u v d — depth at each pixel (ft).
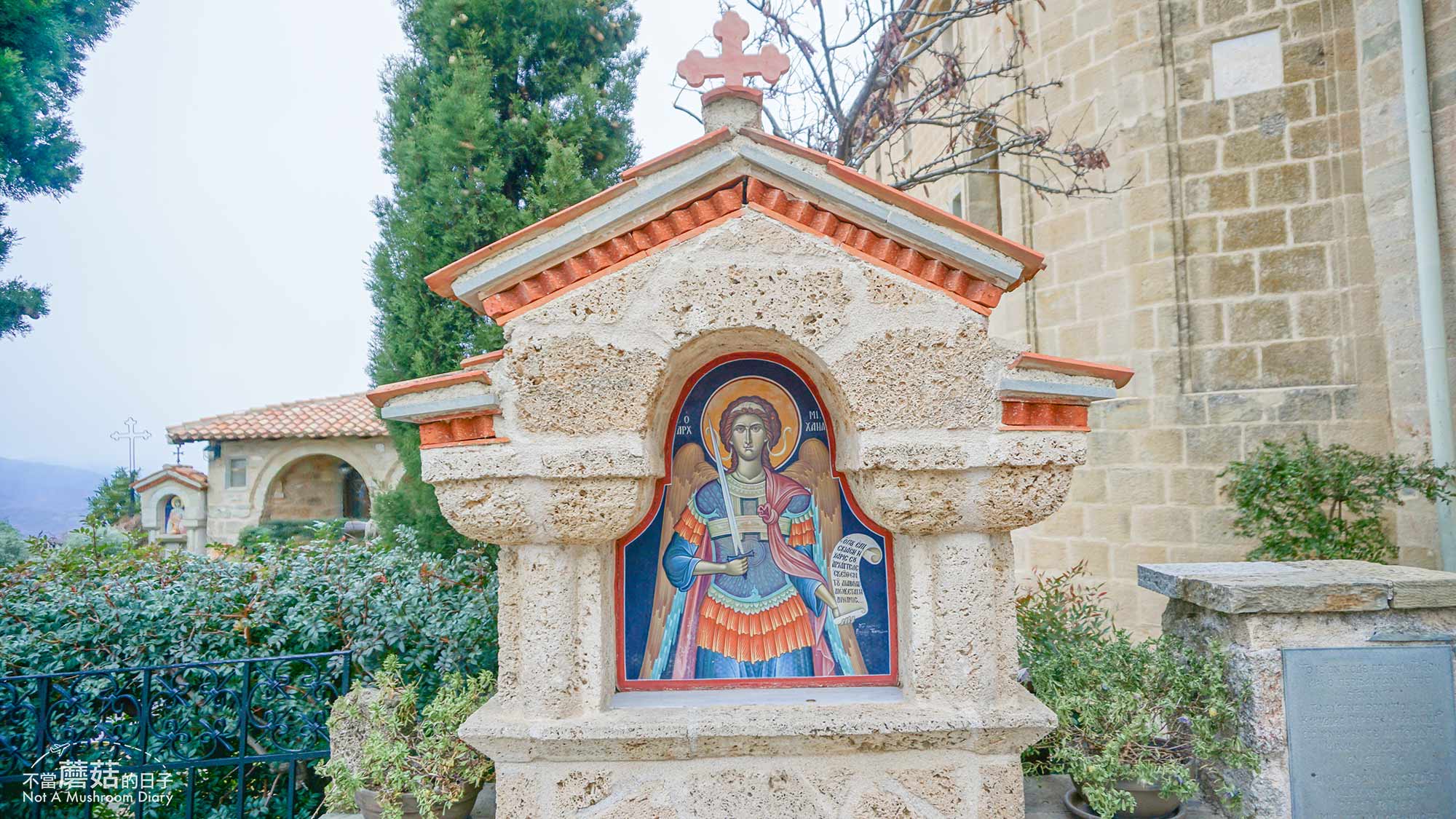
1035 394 9.93
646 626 10.87
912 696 10.25
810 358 10.23
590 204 9.78
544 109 25.13
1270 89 20.49
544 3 25.26
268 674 13.96
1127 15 21.89
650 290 9.88
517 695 10.31
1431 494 16.71
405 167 23.56
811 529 11.01
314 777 14.80
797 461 11.09
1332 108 20.01
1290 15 20.30
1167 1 21.40
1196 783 10.93
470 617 14.85
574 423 9.78
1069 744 11.18
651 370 9.82
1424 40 18.04
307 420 59.06
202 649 14.83
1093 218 22.68
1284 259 20.31
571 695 10.07
